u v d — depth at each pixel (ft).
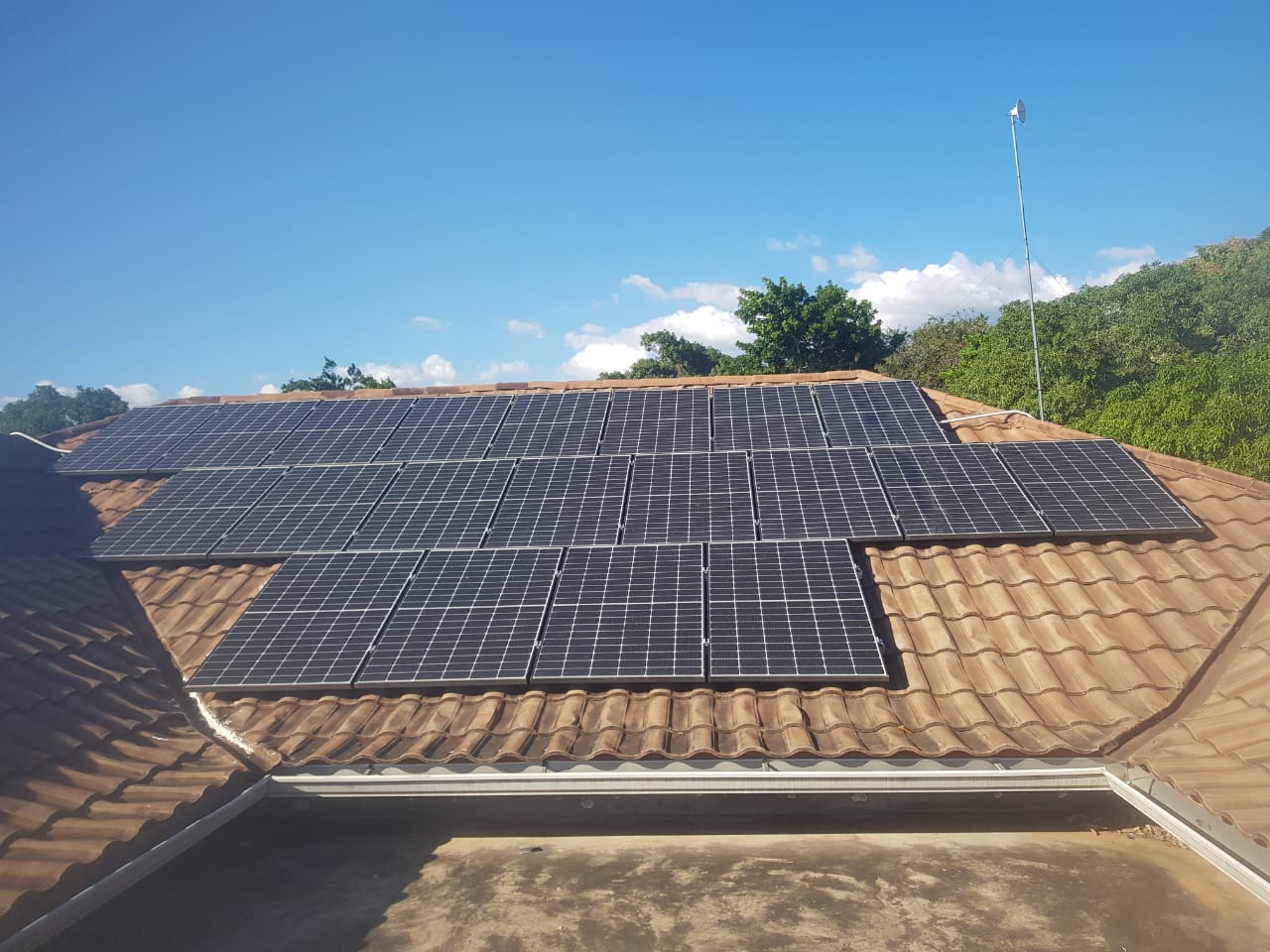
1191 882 23.90
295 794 26.91
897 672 29.86
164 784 24.64
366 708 30.22
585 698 29.84
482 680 30.17
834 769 25.62
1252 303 136.87
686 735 27.53
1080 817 27.32
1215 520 36.50
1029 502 37.42
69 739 25.82
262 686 30.96
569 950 22.33
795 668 29.04
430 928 23.56
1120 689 28.14
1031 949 21.48
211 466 48.26
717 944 22.24
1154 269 190.49
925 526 36.52
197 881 26.30
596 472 43.75
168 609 37.50
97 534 43.42
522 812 28.91
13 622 31.81
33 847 20.45
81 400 219.20
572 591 34.27
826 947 21.93
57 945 23.00
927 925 22.56
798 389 52.13
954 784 25.20
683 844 27.14
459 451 48.08
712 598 32.91
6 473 45.34
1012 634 31.14
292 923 24.02
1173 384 58.70
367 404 55.26
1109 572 33.73
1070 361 84.43
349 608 34.73
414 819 29.14
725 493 40.52
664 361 208.13
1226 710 26.16
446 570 36.55
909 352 159.84
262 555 39.52
